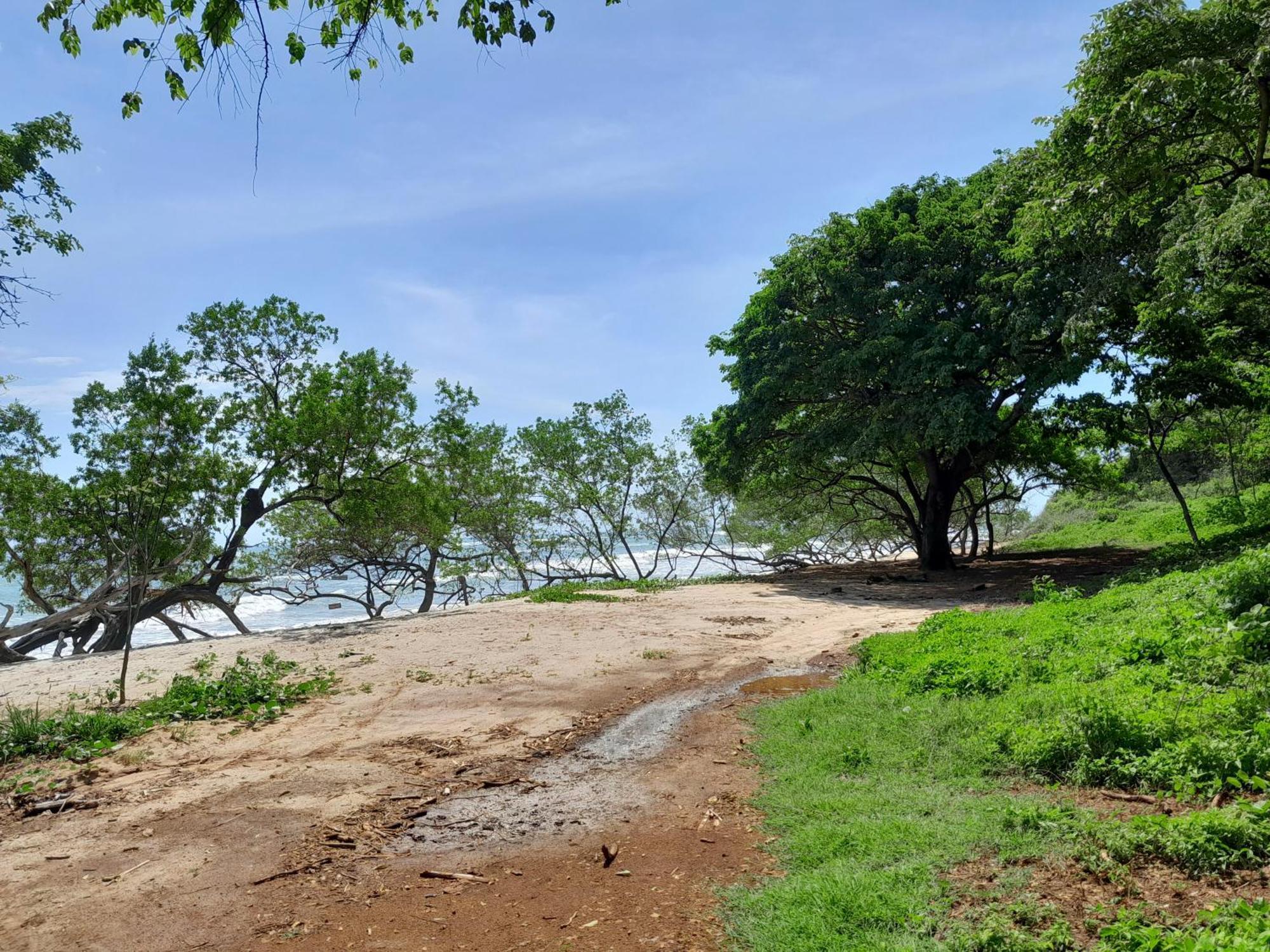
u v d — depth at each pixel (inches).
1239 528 852.6
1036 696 282.0
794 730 305.7
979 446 1017.5
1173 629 334.3
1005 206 824.3
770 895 175.0
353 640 588.4
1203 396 773.3
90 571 937.5
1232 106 462.3
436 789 268.2
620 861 205.2
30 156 586.2
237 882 199.9
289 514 1123.9
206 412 919.7
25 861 216.1
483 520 1242.6
